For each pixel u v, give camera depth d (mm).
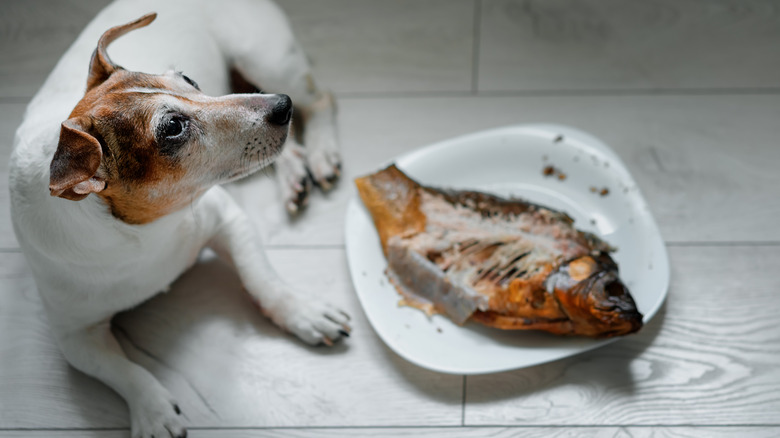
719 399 804
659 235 860
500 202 860
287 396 830
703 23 1063
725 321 848
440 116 1009
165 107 708
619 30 1067
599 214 894
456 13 1093
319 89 991
